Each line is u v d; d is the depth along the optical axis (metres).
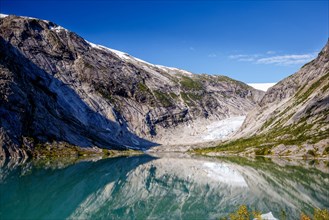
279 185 78.00
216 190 77.94
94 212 55.56
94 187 77.19
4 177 83.19
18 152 140.62
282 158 150.88
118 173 103.81
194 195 72.56
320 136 160.00
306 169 105.44
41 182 77.88
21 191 66.69
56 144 166.62
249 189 76.00
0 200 58.53
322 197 63.06
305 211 52.62
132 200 66.75
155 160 159.12
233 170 111.75
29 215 50.47
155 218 53.84
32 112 167.12
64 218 50.47
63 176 89.50
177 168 122.19
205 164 137.12
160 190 78.50
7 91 153.00
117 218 53.25
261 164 127.31
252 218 48.38
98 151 188.12
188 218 53.75
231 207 59.84
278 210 54.12
